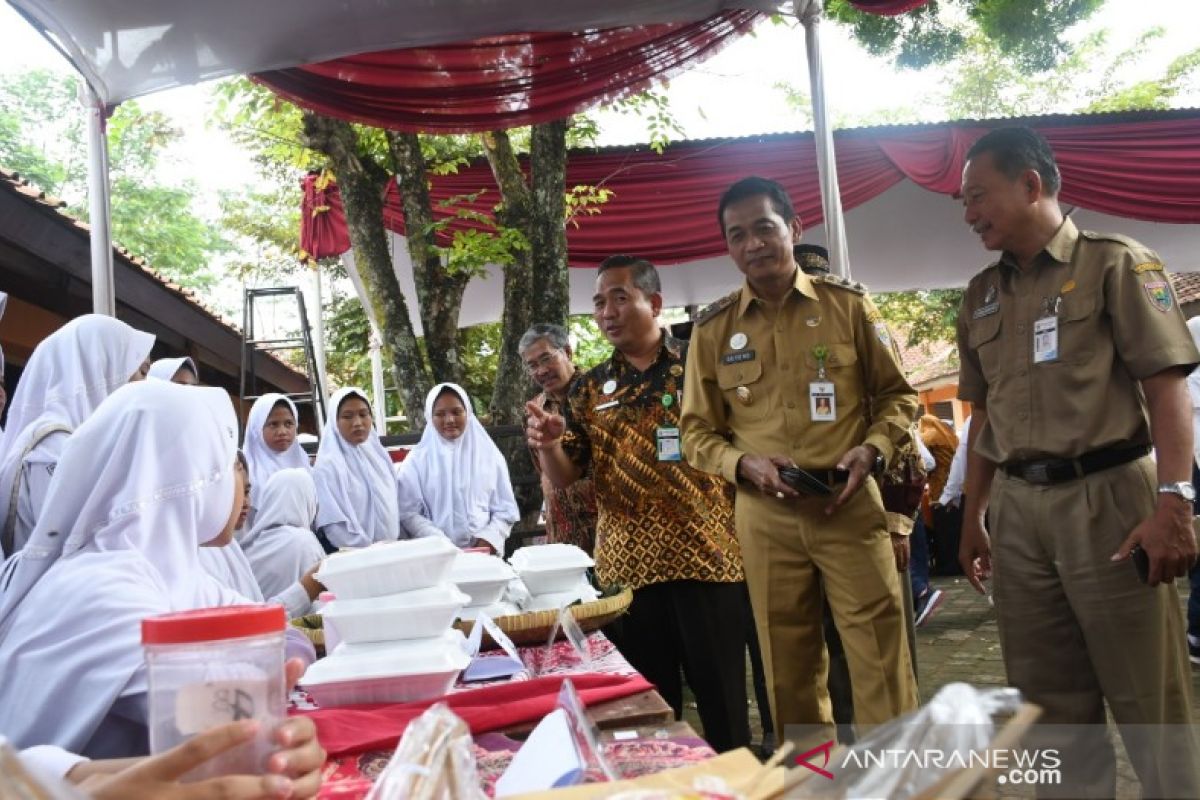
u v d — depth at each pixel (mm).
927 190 7840
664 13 3812
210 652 997
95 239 3750
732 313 2762
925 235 8188
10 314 5930
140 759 1303
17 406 2875
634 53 4172
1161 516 2102
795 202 7168
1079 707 2332
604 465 3129
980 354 2475
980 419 2631
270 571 3344
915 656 3223
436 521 4848
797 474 2486
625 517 3064
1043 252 2318
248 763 1006
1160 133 7180
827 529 2568
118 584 1610
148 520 1725
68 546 1690
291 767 1017
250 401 10109
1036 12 7059
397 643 1777
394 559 1806
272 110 6613
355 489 4484
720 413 2812
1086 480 2232
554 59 4176
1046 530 2301
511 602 2535
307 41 3650
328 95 4234
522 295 6305
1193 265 8906
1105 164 7227
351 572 1810
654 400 3059
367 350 13133
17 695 1545
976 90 16359
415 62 4133
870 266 8555
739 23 4031
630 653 3061
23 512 2320
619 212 7188
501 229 6266
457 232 6121
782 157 7078
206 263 22781
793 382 2650
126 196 21578
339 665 1739
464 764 1060
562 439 3234
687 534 2977
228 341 8344
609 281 3080
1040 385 2309
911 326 15258
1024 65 7434
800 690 2656
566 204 6969
